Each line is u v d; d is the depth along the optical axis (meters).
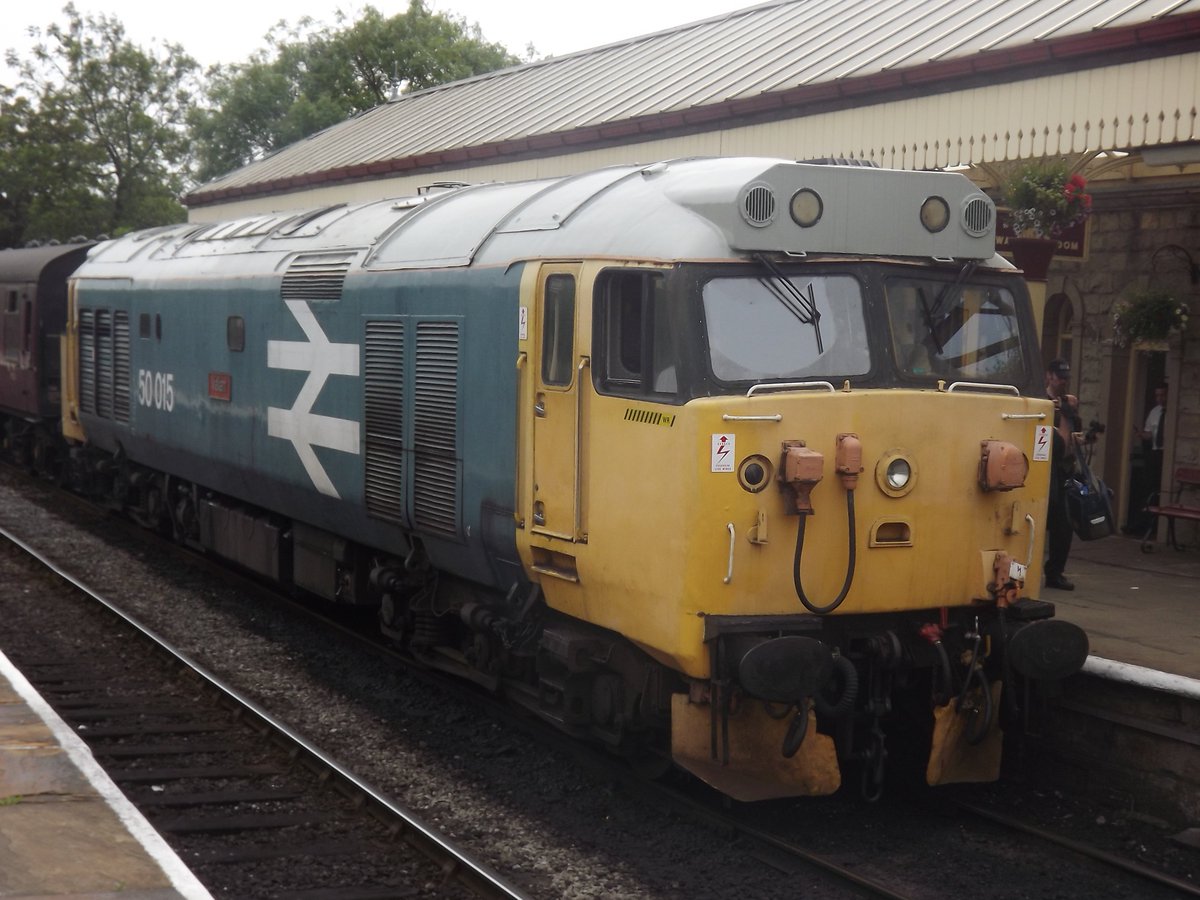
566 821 7.43
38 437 20.62
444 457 8.60
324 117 48.56
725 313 6.72
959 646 7.28
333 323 10.02
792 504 6.61
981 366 7.33
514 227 8.25
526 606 8.05
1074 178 10.64
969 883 6.64
